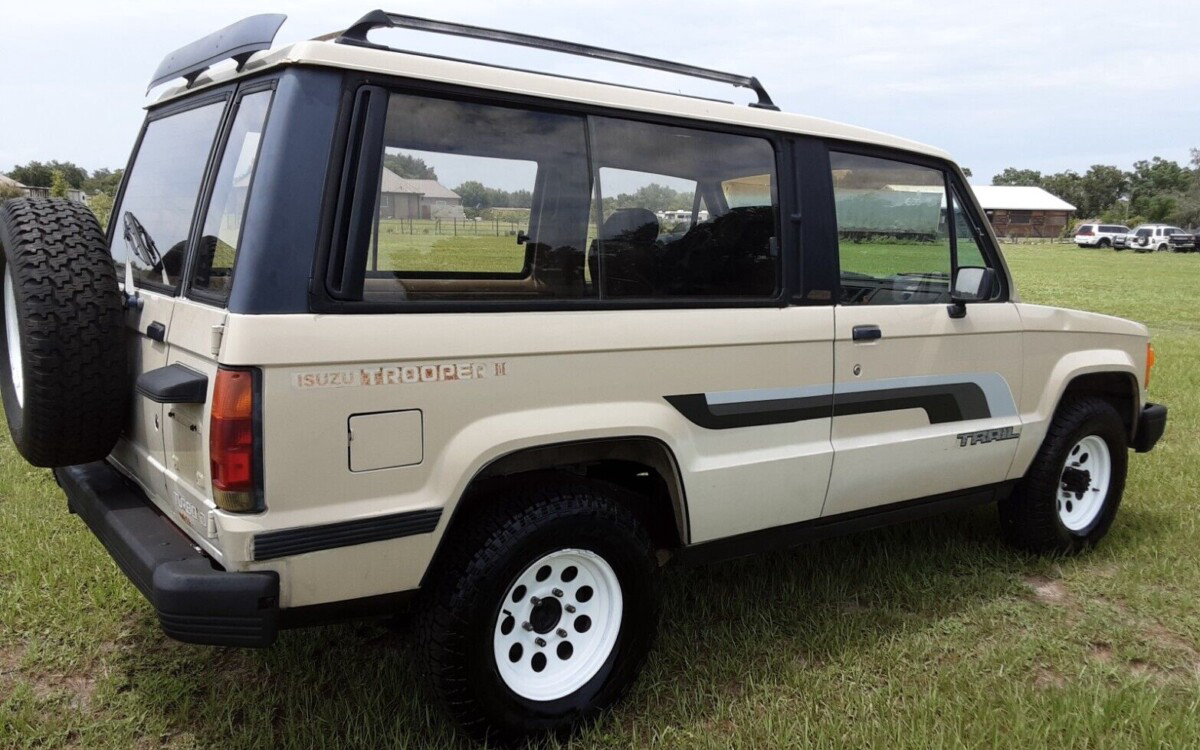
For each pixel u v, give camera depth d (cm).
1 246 310
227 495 243
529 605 302
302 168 252
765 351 345
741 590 416
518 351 283
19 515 471
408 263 271
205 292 271
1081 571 464
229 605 244
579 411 299
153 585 251
